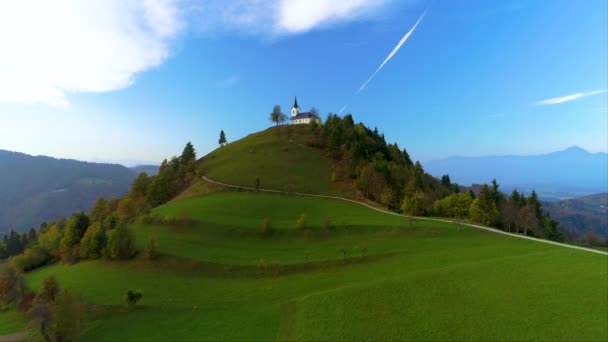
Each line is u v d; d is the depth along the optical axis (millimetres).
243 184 129625
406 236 76312
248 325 43500
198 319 47094
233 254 72375
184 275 64062
